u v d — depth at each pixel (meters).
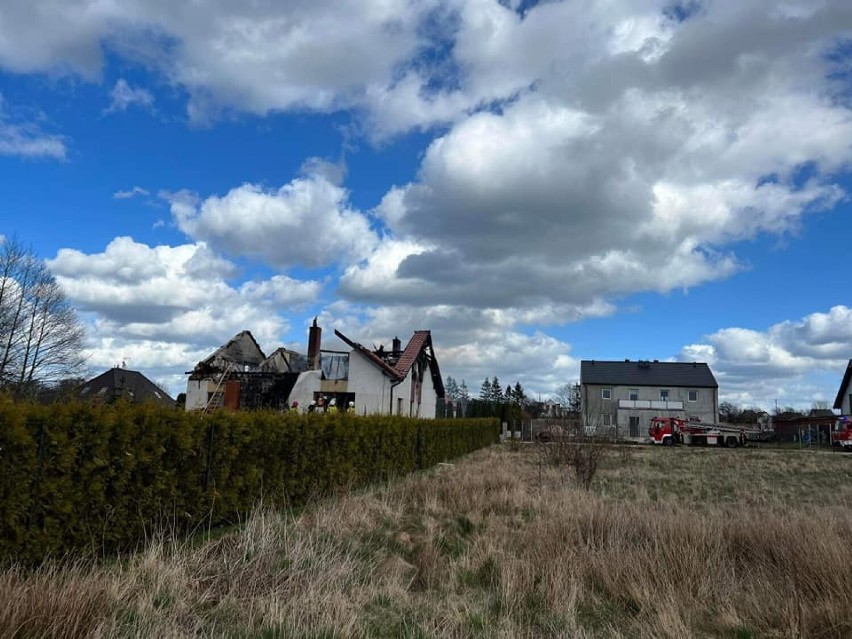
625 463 22.97
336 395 32.00
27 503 6.02
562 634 5.05
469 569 6.88
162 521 7.93
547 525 8.20
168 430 8.09
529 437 47.41
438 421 23.86
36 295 35.34
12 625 4.13
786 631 5.13
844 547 6.48
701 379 60.91
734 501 13.61
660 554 6.76
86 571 5.75
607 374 62.16
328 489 12.77
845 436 39.06
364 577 6.29
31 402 6.73
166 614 4.86
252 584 5.52
